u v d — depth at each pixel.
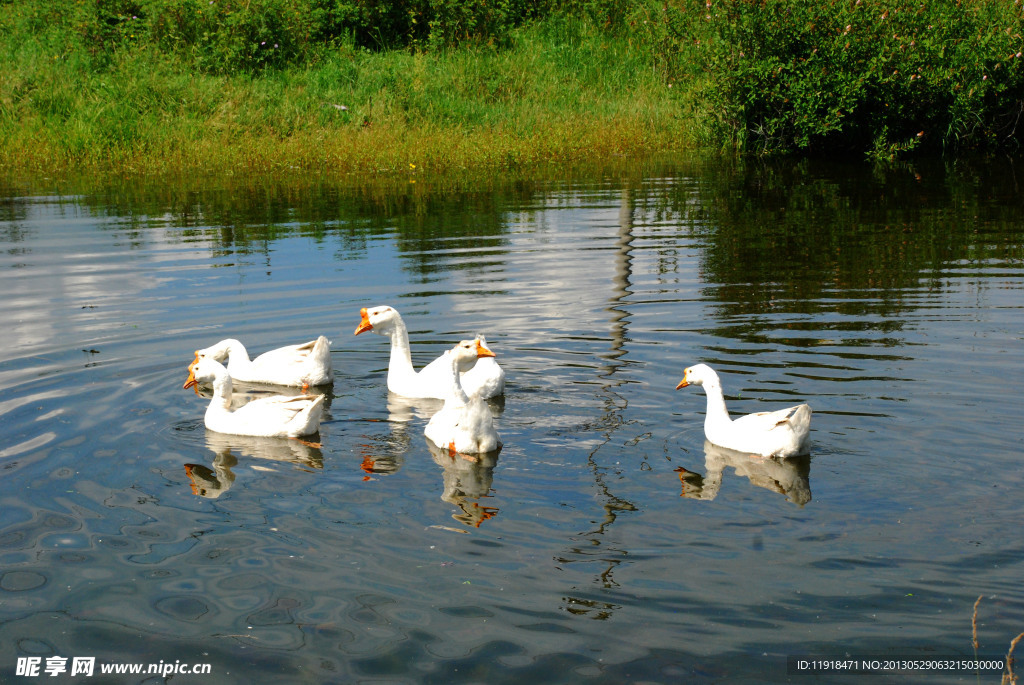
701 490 6.26
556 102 28.16
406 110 26.69
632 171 22.48
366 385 9.00
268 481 6.60
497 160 23.52
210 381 8.88
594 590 5.01
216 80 26.28
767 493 6.18
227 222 16.48
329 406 8.41
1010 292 10.97
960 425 7.14
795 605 4.82
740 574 5.14
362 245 14.45
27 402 8.07
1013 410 7.39
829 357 8.83
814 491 6.18
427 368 8.73
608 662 4.41
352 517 5.98
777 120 24.38
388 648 4.57
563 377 8.68
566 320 10.37
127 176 21.95
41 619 4.88
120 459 6.98
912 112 24.61
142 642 4.67
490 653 4.50
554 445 7.18
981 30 24.59
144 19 28.72
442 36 30.66
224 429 7.59
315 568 5.32
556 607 4.86
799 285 11.62
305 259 13.53
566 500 6.18
